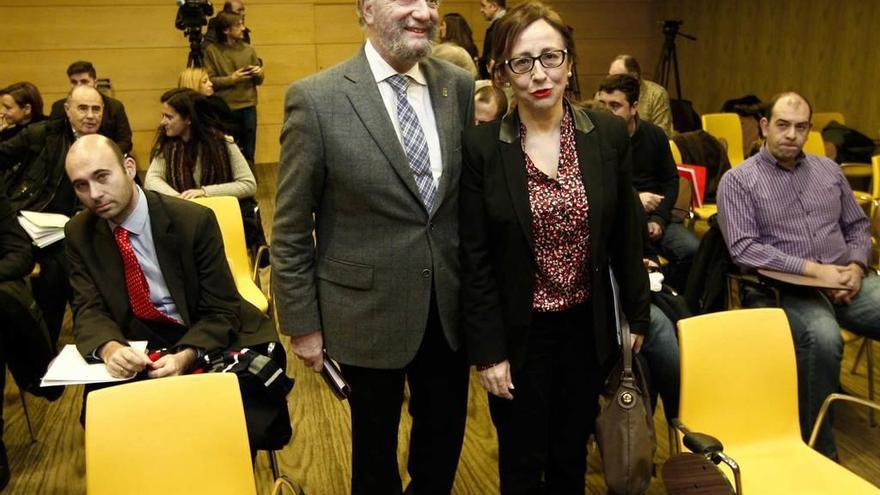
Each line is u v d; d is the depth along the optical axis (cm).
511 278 171
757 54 711
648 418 182
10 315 237
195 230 207
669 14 854
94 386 201
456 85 178
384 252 167
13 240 247
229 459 164
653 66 888
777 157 267
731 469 176
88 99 356
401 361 172
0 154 363
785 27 668
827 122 559
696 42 811
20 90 446
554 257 172
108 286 205
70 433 290
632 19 882
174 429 162
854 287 260
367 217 167
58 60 741
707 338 193
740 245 266
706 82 802
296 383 328
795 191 268
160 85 768
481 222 170
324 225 172
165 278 205
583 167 167
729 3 745
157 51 760
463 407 190
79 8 734
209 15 620
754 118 541
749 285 278
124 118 474
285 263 168
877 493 178
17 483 255
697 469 161
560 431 191
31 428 288
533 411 182
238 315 214
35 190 357
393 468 190
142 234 204
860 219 277
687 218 355
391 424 184
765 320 199
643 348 241
